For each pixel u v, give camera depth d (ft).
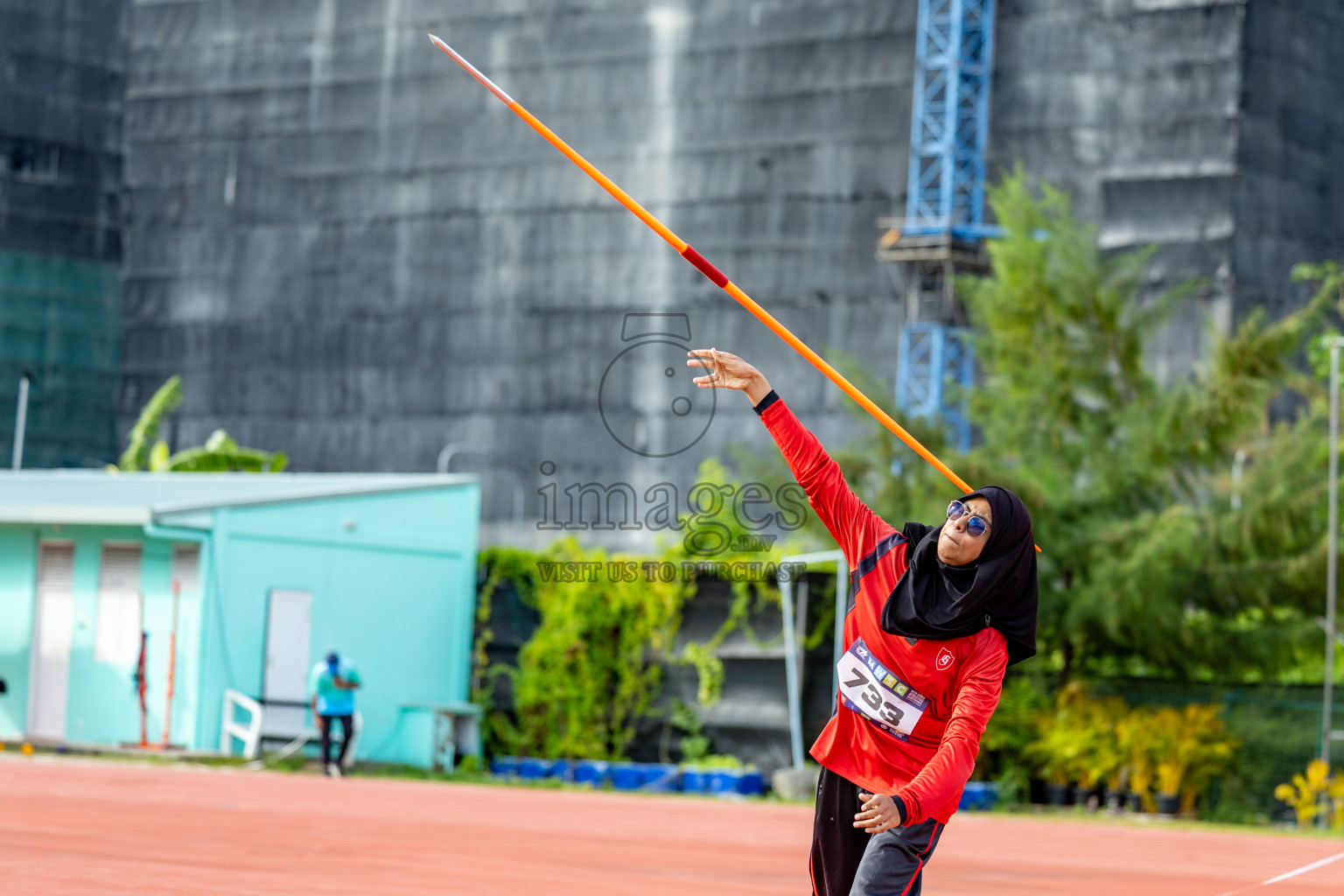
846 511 30.40
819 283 309.63
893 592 28.60
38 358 365.20
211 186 367.86
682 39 324.60
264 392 360.69
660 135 325.83
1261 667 137.80
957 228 289.74
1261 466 139.54
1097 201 292.81
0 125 361.92
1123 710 135.95
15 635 148.56
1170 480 145.07
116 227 376.07
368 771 138.21
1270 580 137.08
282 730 140.67
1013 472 142.92
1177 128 287.28
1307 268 274.77
